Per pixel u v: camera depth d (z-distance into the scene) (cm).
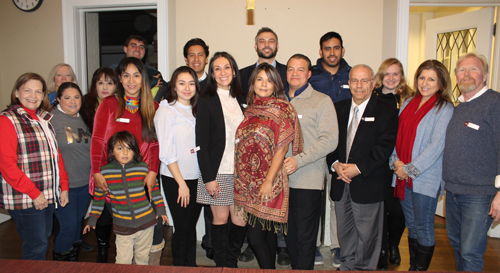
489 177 172
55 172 194
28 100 183
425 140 193
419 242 198
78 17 347
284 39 339
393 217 238
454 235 193
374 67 339
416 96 210
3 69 352
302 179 194
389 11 320
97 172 196
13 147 175
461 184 179
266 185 167
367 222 201
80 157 219
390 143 194
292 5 336
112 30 389
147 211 196
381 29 336
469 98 181
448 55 368
